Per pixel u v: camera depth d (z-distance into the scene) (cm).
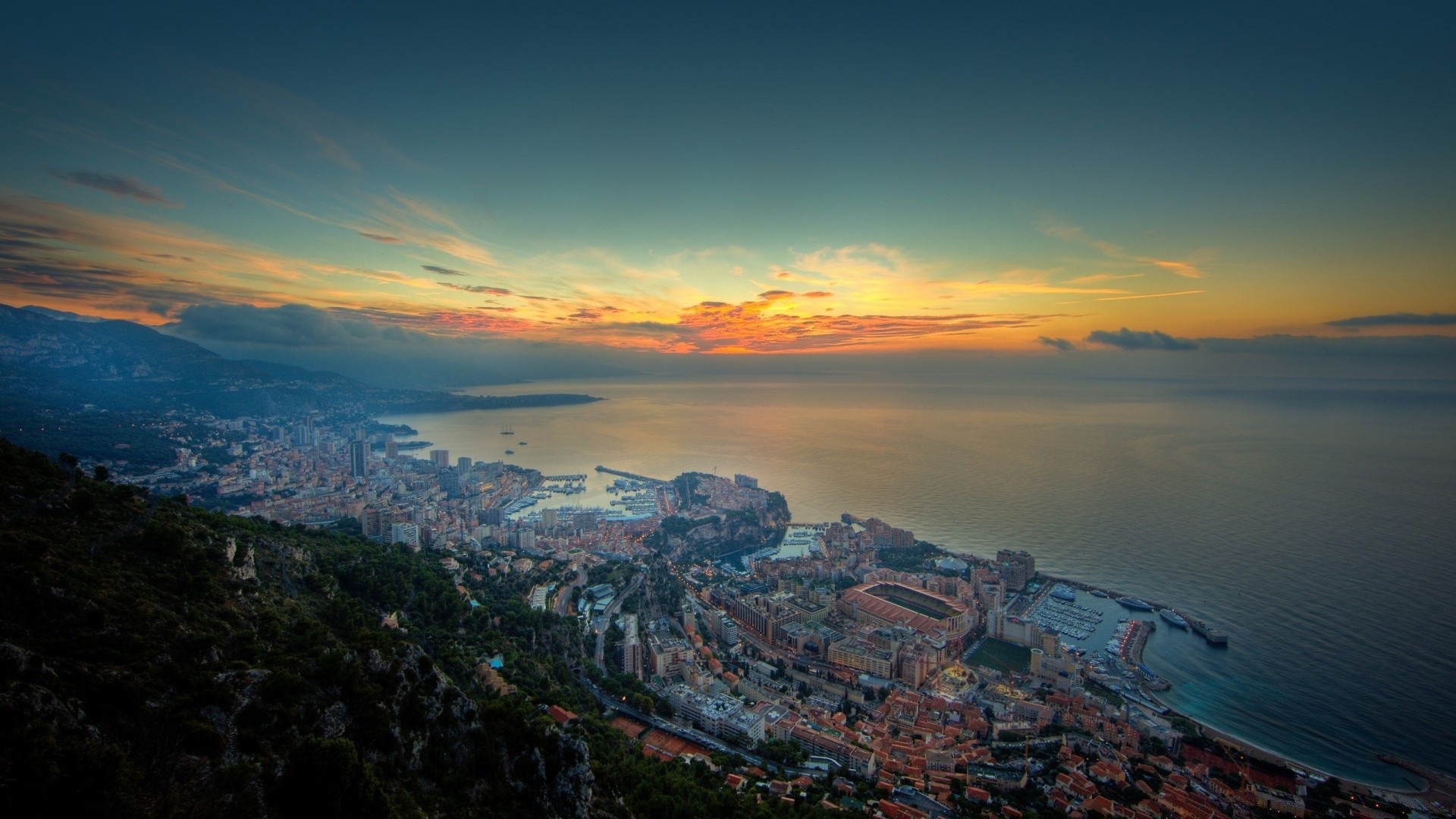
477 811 11162
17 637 9031
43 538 11988
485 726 12681
